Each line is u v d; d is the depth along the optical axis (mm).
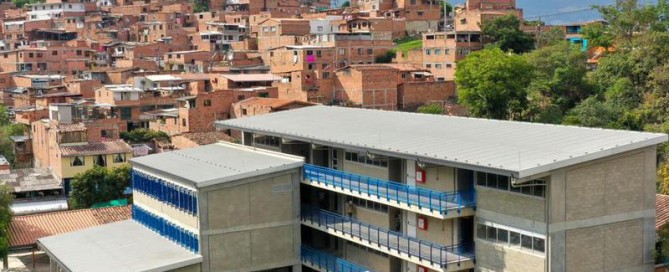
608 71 103750
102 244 60938
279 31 172500
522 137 48062
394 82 128750
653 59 96250
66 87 150625
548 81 105688
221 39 187500
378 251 55281
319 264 56312
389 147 49281
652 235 44719
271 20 175000
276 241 56875
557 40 131625
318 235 61344
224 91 123750
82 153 95125
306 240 61188
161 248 58000
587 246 42344
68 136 98125
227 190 54688
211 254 54500
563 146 44031
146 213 64562
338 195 59500
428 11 180125
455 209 45500
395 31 174000
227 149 66500
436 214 46031
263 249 56375
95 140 104062
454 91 131375
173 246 58250
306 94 128375
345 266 54094
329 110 69250
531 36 141500
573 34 148750
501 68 104688
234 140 109562
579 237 42031
